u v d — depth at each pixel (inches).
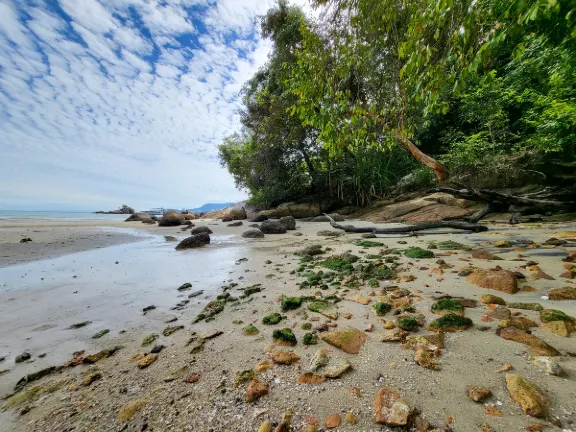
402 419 44.5
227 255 228.7
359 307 96.0
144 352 76.7
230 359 69.4
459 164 418.9
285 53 526.0
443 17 82.6
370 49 157.9
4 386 64.7
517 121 415.2
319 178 690.8
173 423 49.4
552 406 43.9
